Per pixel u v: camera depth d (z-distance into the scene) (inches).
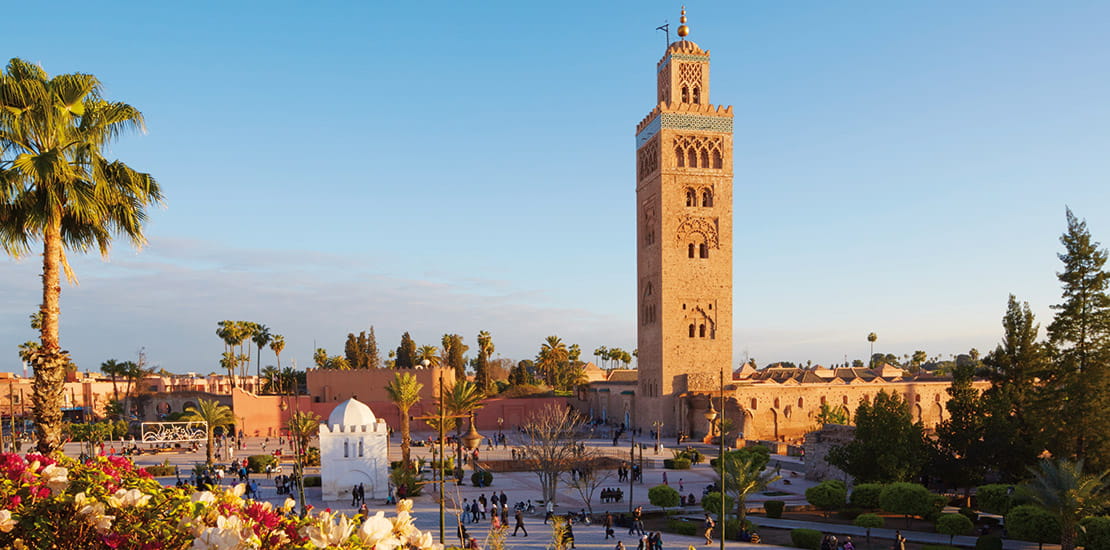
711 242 3722.9
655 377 3735.2
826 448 2279.8
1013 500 1638.8
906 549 1423.5
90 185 776.9
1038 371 2116.1
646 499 1988.2
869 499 1766.7
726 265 3725.4
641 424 3917.3
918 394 4097.0
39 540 269.3
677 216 3693.4
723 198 3747.5
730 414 3489.2
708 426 3447.3
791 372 4840.1
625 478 2284.7
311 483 2086.6
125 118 810.8
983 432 1973.4
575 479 1913.1
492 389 5275.6
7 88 724.0
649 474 2456.9
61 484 286.2
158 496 295.3
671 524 1569.9
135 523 280.1
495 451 2987.2
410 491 1953.7
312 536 260.5
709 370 3661.4
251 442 3294.8
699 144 3740.2
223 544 243.4
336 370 3996.1
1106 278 1969.7
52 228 776.3
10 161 747.4
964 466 1939.0
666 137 3705.7
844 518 1772.9
